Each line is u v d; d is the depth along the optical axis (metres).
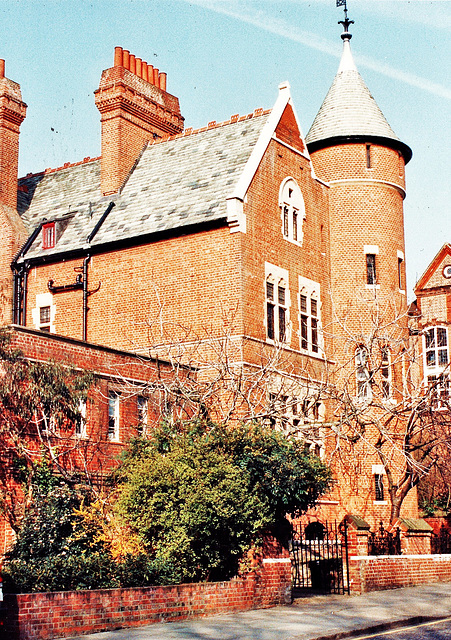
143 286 29.92
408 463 27.12
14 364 20.22
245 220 28.50
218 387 24.97
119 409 24.14
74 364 22.48
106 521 19.94
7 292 32.88
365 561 22.73
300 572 25.12
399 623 17.50
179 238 29.44
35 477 20.47
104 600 15.91
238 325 27.58
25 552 18.69
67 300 31.56
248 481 19.72
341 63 36.34
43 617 14.74
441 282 42.44
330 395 26.17
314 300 32.22
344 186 34.00
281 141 31.30
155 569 17.98
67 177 36.34
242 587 19.05
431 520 34.22
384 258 33.78
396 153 35.12
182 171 32.06
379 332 29.66
